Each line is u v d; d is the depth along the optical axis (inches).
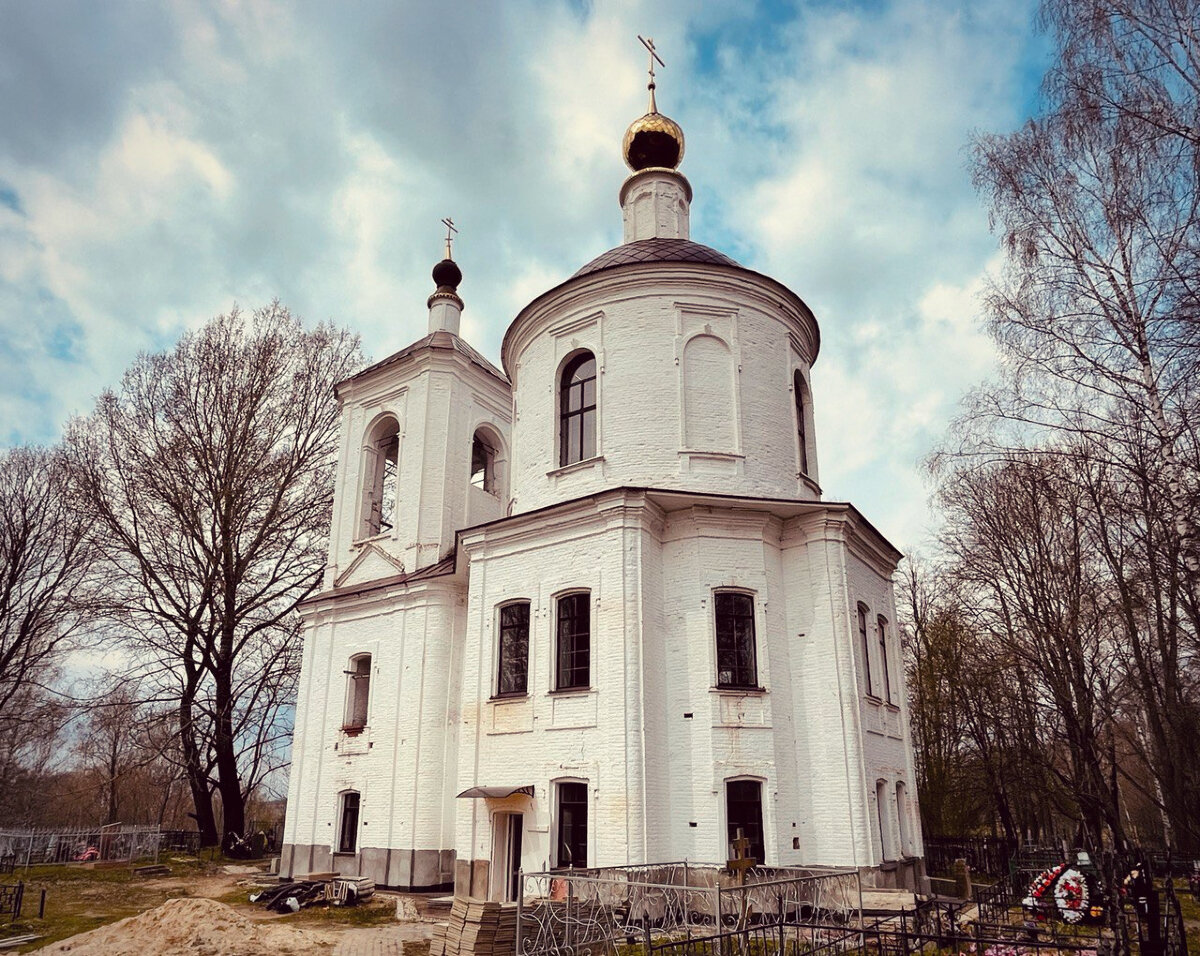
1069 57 496.7
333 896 867.4
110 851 1397.6
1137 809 1124.5
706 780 741.9
